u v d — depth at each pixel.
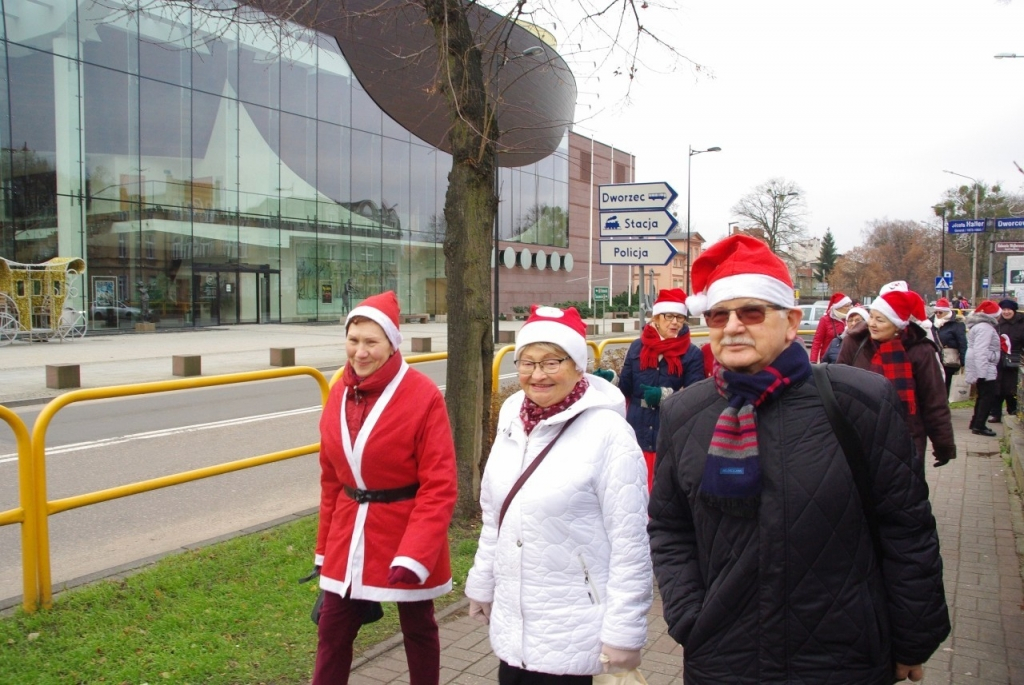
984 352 10.45
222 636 3.98
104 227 27.92
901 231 71.12
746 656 2.10
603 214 8.82
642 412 5.43
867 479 2.05
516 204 49.19
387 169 39.25
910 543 2.07
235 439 9.92
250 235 33.16
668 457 2.34
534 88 8.62
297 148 34.72
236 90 31.95
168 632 3.98
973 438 10.46
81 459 8.68
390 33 7.89
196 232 31.14
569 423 2.64
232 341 25.73
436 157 42.19
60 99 26.23
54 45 25.92
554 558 2.54
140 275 29.41
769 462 2.08
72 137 26.69
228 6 7.42
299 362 19.72
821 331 9.65
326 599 3.14
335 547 3.11
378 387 3.06
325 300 36.62
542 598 2.54
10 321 23.36
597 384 2.77
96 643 3.81
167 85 29.42
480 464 5.99
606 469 2.54
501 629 2.62
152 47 28.70
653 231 8.57
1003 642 4.19
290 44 7.94
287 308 35.09
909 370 4.84
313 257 35.91
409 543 2.91
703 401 2.27
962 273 62.03
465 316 5.82
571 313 2.72
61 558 5.45
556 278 54.03
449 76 5.70
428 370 18.53
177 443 9.63
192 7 6.81
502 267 48.03
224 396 14.12
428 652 3.23
